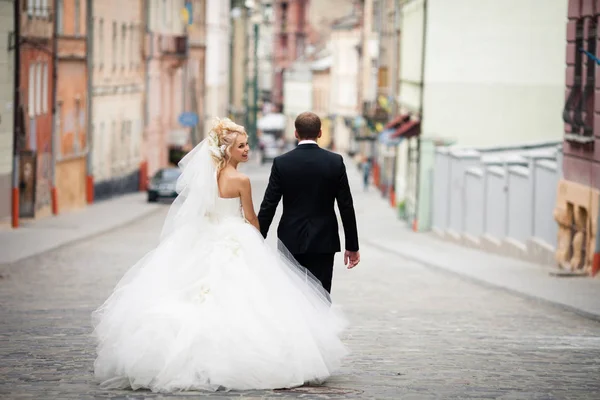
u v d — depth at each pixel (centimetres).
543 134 5819
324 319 1171
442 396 1070
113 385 1091
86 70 6512
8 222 4741
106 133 7300
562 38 5772
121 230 5012
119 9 7644
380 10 9806
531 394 1100
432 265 3569
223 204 1159
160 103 9188
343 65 16500
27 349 1395
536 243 3588
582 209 3084
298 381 1096
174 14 9756
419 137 5716
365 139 10281
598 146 2922
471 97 5828
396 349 1488
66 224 5081
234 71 15525
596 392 1129
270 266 1135
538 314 2202
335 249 1223
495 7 5791
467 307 2325
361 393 1075
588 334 1800
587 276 3031
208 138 1166
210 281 1112
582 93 3108
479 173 4441
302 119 1225
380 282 2989
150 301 1105
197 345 1074
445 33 5809
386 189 8925
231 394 1053
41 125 5478
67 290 2495
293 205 1216
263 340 1086
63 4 6097
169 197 7000
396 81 8512
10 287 2570
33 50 5294
